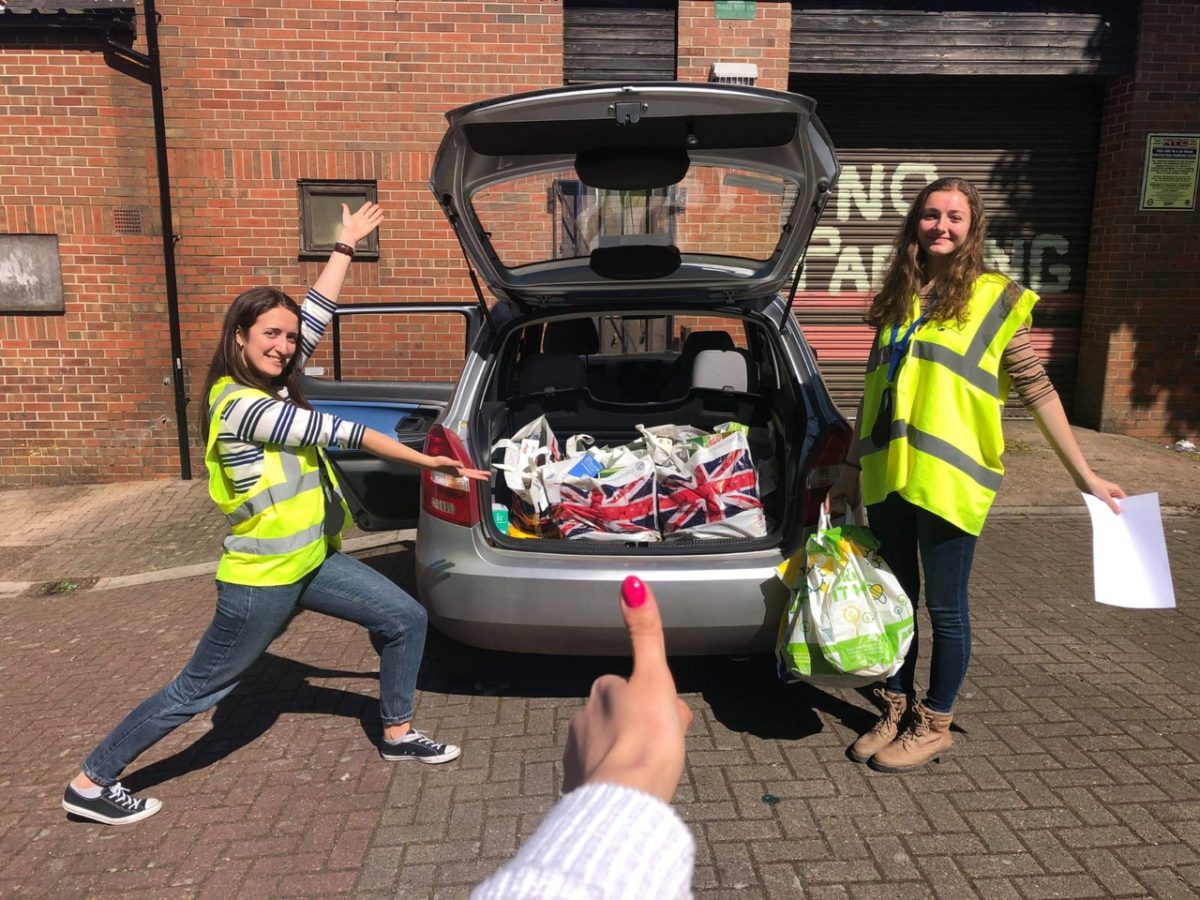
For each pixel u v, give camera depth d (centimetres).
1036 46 763
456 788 302
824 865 257
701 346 438
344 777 311
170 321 733
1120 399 802
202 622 475
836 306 841
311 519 286
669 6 743
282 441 274
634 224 370
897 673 317
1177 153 768
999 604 450
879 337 304
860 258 834
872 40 761
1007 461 728
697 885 249
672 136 312
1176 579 484
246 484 276
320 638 442
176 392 741
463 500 328
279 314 280
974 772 302
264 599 282
